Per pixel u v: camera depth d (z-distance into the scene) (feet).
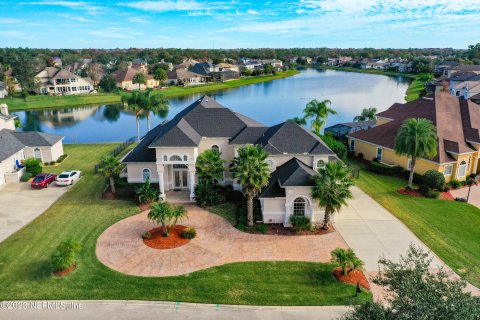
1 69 511.40
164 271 87.20
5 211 119.55
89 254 94.22
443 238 104.17
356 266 83.05
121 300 77.00
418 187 144.25
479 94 327.26
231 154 137.59
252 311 74.13
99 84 493.77
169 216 100.37
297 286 81.66
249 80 615.16
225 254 94.68
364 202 128.57
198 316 72.59
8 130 171.53
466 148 150.41
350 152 192.85
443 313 44.62
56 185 142.41
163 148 121.49
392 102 390.83
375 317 49.47
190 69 621.72
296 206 109.50
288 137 127.65
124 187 134.41
